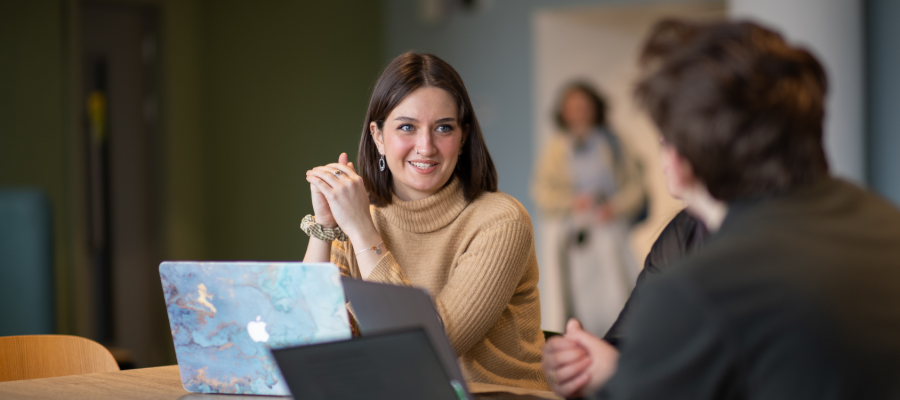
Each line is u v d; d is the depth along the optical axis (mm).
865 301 820
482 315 1628
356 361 1030
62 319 4145
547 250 4973
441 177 1757
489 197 1794
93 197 4496
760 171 874
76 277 4211
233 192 5125
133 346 4750
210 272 1333
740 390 833
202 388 1412
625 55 5098
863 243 856
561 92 4949
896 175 3965
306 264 1260
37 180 4055
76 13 4223
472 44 4973
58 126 4152
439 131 1735
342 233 1770
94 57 4523
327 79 5164
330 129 5180
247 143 5102
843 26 3793
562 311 5039
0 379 1888
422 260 1803
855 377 798
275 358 1014
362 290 1217
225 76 5090
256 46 5066
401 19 5188
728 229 886
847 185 934
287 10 5066
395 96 1732
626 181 5152
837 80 3811
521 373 1735
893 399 814
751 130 860
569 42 4961
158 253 4852
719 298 821
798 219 864
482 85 4973
